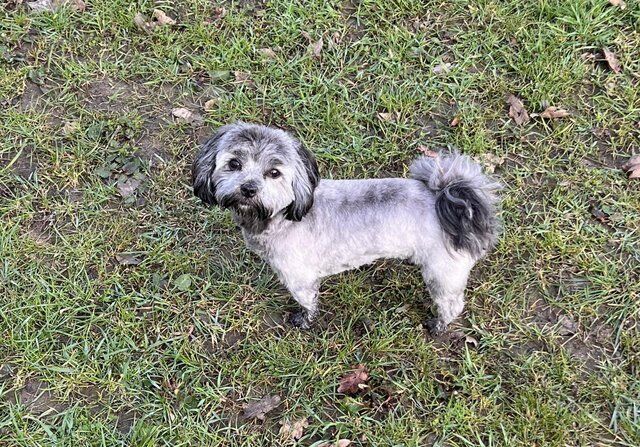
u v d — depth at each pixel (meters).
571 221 1.45
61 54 1.67
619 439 1.21
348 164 1.51
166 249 1.42
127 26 1.70
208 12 1.74
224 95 1.62
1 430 1.21
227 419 1.24
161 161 1.52
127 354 1.29
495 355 1.30
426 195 1.20
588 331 1.32
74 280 1.36
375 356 1.30
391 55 1.67
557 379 1.27
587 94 1.62
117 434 1.21
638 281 1.37
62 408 1.23
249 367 1.28
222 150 1.15
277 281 1.39
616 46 1.68
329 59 1.67
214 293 1.36
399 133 1.57
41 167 1.50
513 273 1.39
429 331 1.33
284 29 1.71
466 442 1.20
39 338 1.29
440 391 1.26
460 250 1.19
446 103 1.61
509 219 1.45
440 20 1.73
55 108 1.58
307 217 1.21
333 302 1.37
